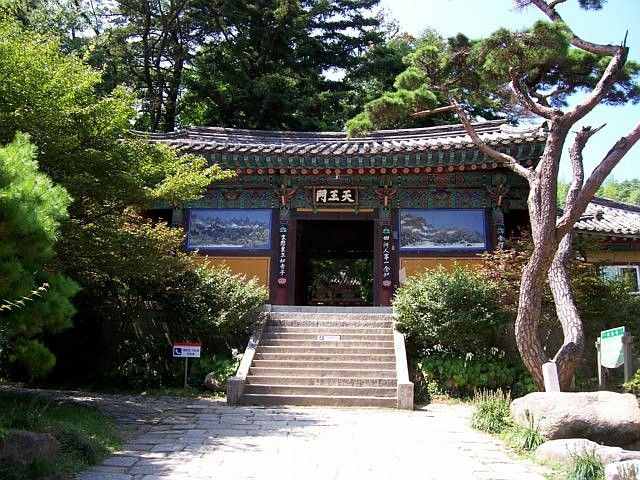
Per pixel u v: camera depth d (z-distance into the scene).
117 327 14.62
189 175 10.65
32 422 6.94
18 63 8.50
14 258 6.36
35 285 6.75
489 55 11.06
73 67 9.52
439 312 13.37
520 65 11.12
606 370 13.42
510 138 15.33
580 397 8.02
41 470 5.90
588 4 11.25
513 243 15.61
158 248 10.98
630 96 12.05
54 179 9.12
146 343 14.26
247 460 7.11
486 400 10.09
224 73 31.70
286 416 10.27
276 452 7.55
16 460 5.85
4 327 6.89
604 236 17.67
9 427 6.53
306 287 24.19
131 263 10.38
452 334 13.12
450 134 19.88
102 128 9.27
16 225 6.15
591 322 14.36
